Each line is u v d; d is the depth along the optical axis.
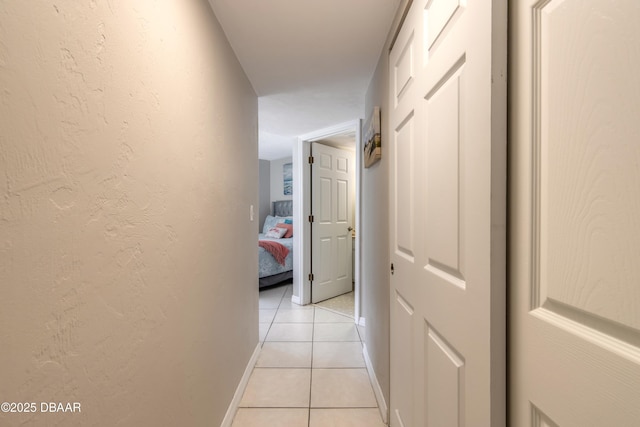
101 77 0.60
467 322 0.68
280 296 3.81
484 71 0.60
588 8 0.42
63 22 0.50
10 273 0.42
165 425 0.86
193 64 1.07
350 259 4.06
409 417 1.13
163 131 0.85
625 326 0.37
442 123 0.82
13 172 0.42
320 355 2.22
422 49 0.97
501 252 0.59
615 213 0.39
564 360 0.46
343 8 1.30
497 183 0.59
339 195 3.87
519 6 0.56
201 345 1.14
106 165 0.61
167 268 0.88
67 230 0.52
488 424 0.60
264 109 2.58
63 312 0.51
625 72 0.37
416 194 1.04
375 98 1.85
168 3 0.88
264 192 6.11
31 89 0.45
